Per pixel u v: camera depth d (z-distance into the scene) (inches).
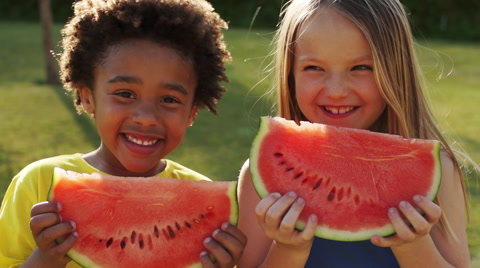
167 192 40.1
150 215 39.8
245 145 130.6
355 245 44.0
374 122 46.7
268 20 411.5
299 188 40.2
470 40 412.8
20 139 129.5
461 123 164.4
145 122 40.4
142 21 40.9
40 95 181.6
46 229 37.5
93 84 42.4
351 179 40.4
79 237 39.0
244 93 190.5
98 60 41.6
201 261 38.6
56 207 38.1
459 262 42.8
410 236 37.7
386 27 43.1
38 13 431.2
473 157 125.0
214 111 45.9
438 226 43.2
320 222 39.5
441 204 43.2
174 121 41.4
